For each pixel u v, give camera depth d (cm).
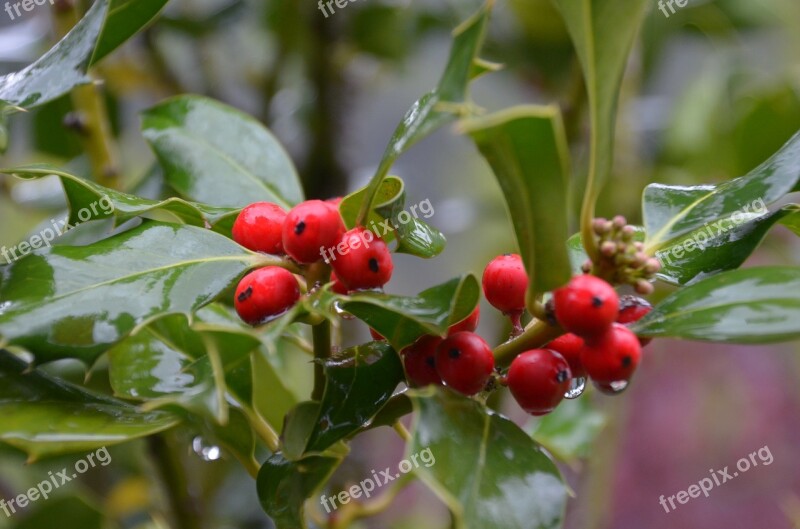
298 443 33
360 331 58
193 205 35
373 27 62
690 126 64
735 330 32
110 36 36
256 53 68
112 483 59
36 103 34
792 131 55
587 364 32
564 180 31
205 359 33
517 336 34
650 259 33
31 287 33
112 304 33
